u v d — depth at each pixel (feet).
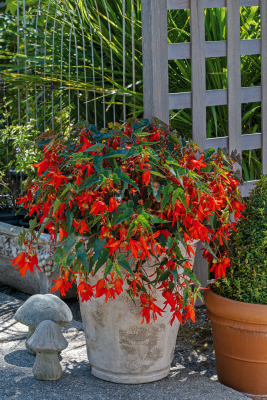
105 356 6.52
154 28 8.29
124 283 6.12
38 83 11.29
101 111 11.97
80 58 11.80
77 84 9.85
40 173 5.94
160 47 8.39
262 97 9.57
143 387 6.42
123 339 6.37
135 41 10.85
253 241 6.97
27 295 11.66
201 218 5.88
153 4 8.22
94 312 6.44
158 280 5.73
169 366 6.86
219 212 6.81
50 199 5.93
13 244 10.85
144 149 5.48
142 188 5.82
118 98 11.46
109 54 11.40
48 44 12.37
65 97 12.38
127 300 6.20
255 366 6.53
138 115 11.06
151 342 6.44
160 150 5.93
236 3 8.95
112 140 5.93
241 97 9.37
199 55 8.79
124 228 5.24
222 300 6.61
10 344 7.82
